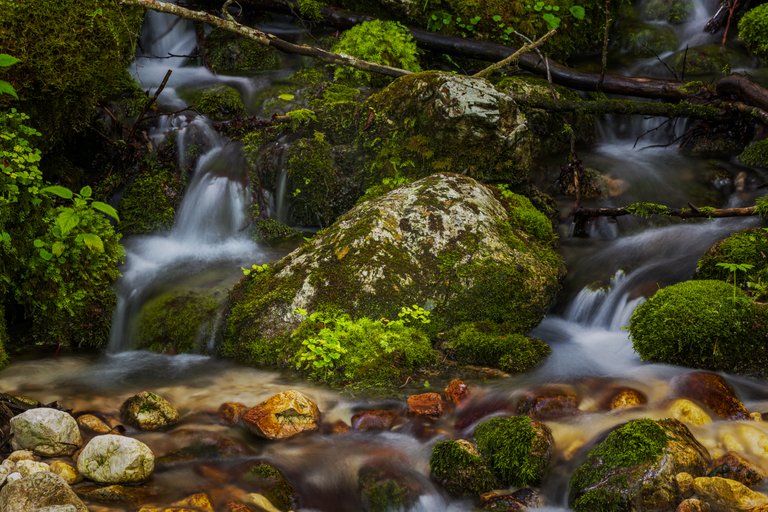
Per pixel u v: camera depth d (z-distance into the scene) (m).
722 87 7.49
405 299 5.32
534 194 6.84
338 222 5.85
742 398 4.51
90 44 5.71
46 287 5.40
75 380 4.94
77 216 4.65
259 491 3.74
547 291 5.66
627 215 6.76
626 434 3.78
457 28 8.73
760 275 5.28
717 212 6.16
